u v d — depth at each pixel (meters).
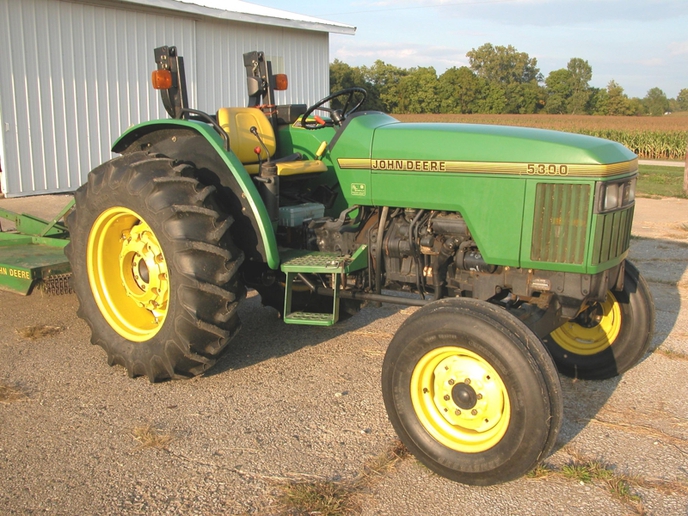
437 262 3.41
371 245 3.62
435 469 2.85
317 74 13.98
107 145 10.12
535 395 2.58
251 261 3.88
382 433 3.23
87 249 3.93
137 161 3.75
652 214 9.80
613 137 25.88
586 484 2.79
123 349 3.77
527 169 3.05
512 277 3.24
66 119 9.51
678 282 6.05
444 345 2.80
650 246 7.57
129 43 10.16
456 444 2.82
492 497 2.71
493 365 2.67
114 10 9.86
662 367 4.12
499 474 2.70
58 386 3.71
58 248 5.32
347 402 3.56
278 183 3.81
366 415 3.41
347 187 3.65
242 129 4.11
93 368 3.98
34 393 3.61
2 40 8.59
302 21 12.66
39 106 9.14
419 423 2.90
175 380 3.83
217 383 3.79
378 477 2.85
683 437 3.22
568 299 3.14
